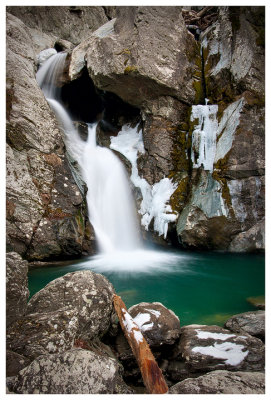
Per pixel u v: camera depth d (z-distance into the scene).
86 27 12.13
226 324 2.98
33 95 5.81
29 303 2.57
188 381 2.04
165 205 6.12
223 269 4.87
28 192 5.21
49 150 5.69
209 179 5.75
